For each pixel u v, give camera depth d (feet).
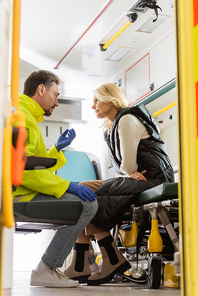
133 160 8.43
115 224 8.03
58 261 7.02
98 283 7.77
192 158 3.12
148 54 13.61
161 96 13.14
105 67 15.64
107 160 16.90
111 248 7.99
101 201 8.02
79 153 16.35
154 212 6.78
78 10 11.57
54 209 5.79
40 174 6.85
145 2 10.46
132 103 14.67
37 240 15.64
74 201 5.93
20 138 2.07
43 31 12.96
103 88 9.90
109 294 5.58
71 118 17.40
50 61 15.26
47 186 6.84
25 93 8.26
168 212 6.82
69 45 13.87
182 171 3.16
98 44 13.61
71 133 8.14
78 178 15.87
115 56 14.57
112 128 9.07
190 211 3.04
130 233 8.21
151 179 8.29
